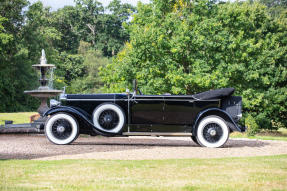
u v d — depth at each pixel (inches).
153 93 895.1
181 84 870.4
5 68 1958.7
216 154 356.2
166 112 446.0
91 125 437.7
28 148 395.5
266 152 384.5
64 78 2583.7
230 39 923.4
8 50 1931.6
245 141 548.7
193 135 443.8
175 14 1020.5
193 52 930.7
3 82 1867.6
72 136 438.9
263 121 1190.9
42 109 616.1
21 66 1990.7
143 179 213.0
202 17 970.7
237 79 986.7
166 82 903.7
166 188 188.7
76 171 238.1
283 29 1344.7
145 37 913.5
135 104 445.7
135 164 269.1
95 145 434.0
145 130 448.1
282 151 398.3
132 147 413.1
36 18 2042.3
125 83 933.2
